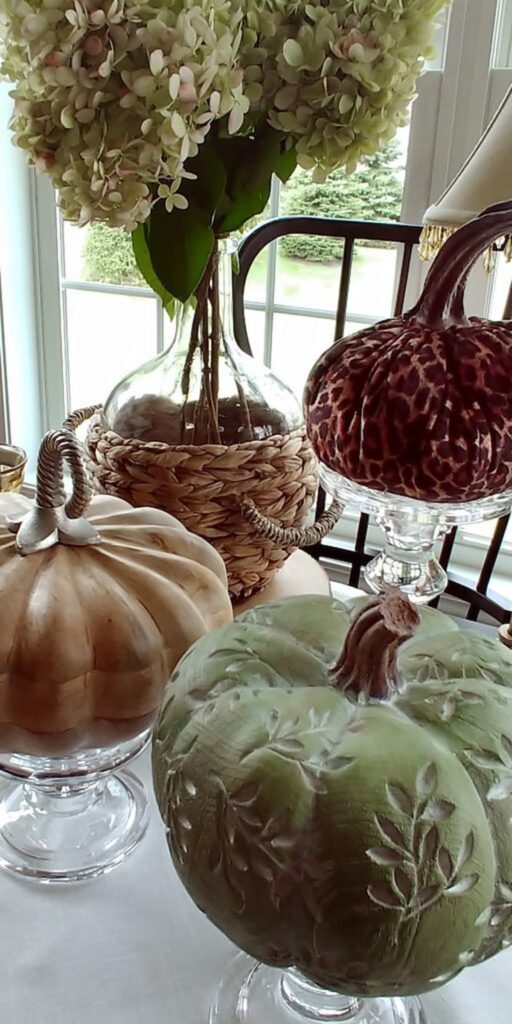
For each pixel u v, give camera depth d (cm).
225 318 75
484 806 38
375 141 64
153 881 56
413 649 45
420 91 115
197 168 63
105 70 51
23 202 144
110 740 56
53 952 51
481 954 39
